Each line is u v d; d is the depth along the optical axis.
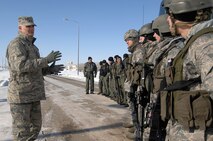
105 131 6.69
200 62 1.72
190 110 1.72
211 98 1.71
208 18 1.98
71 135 6.36
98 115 8.75
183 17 1.95
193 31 1.87
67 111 9.55
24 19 4.49
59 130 6.84
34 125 4.69
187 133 1.78
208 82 1.66
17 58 4.26
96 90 18.20
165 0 2.06
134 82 4.18
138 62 4.20
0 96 14.02
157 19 3.48
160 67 2.63
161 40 3.47
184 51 1.84
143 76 3.78
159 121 2.32
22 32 4.51
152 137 2.37
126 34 5.34
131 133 6.13
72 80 33.34
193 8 1.90
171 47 2.58
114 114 8.91
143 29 4.77
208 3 1.91
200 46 1.73
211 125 1.73
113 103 11.60
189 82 1.80
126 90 5.14
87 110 9.76
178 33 2.04
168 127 1.96
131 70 4.41
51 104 11.32
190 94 1.75
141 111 3.94
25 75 4.42
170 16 2.03
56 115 8.82
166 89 1.88
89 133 6.52
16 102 4.39
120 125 7.29
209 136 1.75
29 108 4.54
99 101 12.31
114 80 11.20
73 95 15.02
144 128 3.85
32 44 4.64
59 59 4.36
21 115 4.47
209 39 1.72
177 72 1.86
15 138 4.52
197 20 1.94
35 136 4.70
